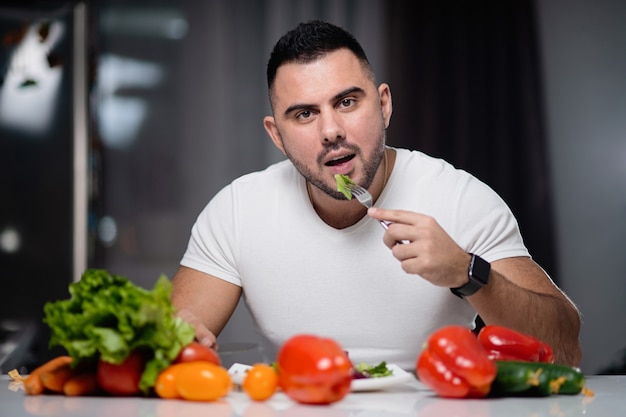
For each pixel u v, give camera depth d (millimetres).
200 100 4117
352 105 1753
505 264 1896
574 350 1823
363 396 1310
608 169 4180
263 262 2006
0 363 2812
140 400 1270
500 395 1306
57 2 3943
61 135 3957
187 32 4113
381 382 1334
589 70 4188
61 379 1329
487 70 4184
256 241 2018
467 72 4172
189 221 4109
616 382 1500
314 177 1796
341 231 1948
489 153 4184
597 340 4164
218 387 1239
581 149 4191
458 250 1601
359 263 1935
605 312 4160
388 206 1958
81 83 3961
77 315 1238
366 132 1752
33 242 3939
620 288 4156
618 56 4176
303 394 1211
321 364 1194
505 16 4180
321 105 1740
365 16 4129
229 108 4113
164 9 4117
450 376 1264
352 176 1769
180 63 4113
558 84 4195
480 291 1650
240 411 1176
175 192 4109
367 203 1751
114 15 4102
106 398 1296
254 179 2105
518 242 1951
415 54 4164
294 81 1754
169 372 1268
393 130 4164
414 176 1979
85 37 3973
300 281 1973
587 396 1304
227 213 2074
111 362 1240
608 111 4184
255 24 4117
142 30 4109
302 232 1979
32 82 3705
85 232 3965
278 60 1789
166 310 1254
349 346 1961
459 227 1939
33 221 3939
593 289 4168
